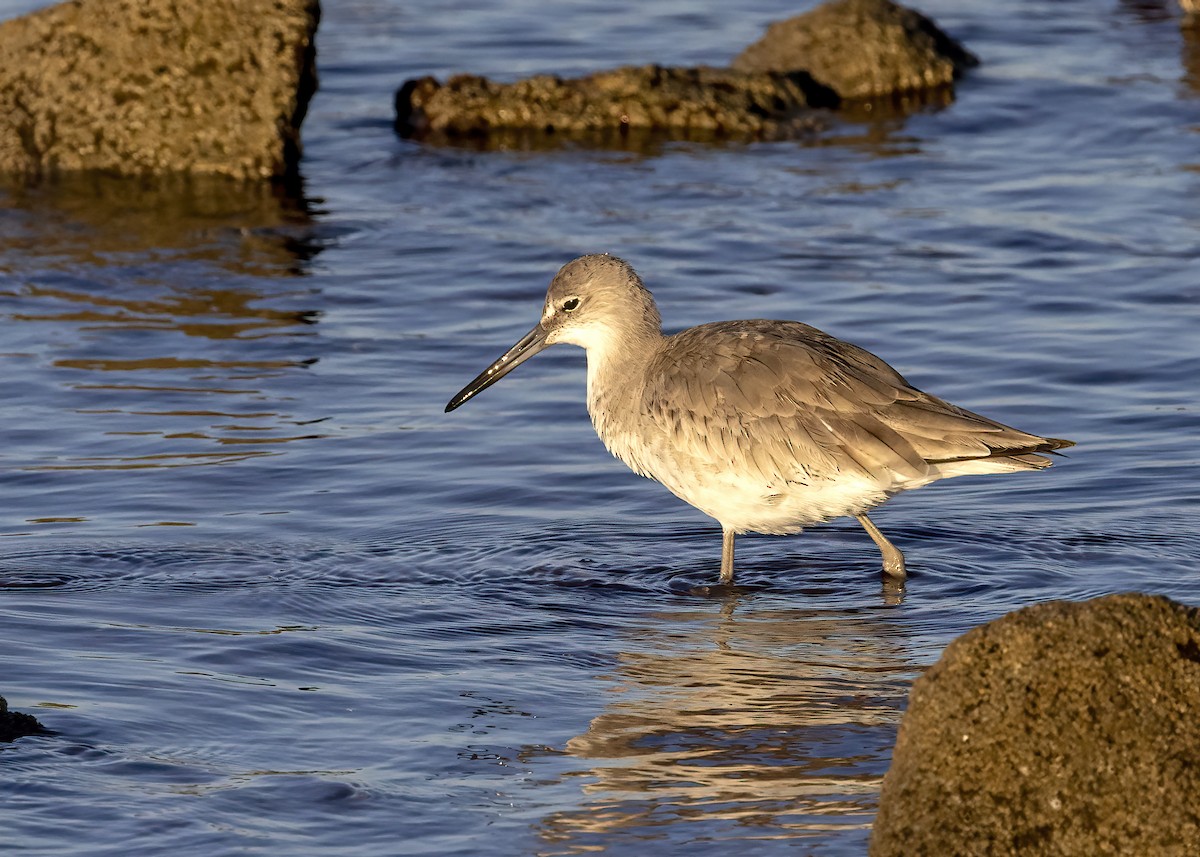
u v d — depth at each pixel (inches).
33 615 449.7
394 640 443.5
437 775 363.3
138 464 574.6
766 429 481.4
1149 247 796.6
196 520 530.0
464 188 908.0
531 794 354.6
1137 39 1183.6
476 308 741.3
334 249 816.3
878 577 498.0
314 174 938.7
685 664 430.6
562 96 1017.5
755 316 714.8
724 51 1162.6
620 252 798.5
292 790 353.4
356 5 1325.0
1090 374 654.5
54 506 538.6
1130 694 293.4
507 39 1213.1
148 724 382.0
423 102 1029.2
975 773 294.4
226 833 334.3
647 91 1013.8
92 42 937.5
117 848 327.6
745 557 517.3
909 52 1069.8
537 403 646.5
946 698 299.1
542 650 439.8
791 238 816.9
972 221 837.2
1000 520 536.4
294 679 413.7
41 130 940.0
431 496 556.7
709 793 355.3
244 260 798.5
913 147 967.6
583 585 489.7
